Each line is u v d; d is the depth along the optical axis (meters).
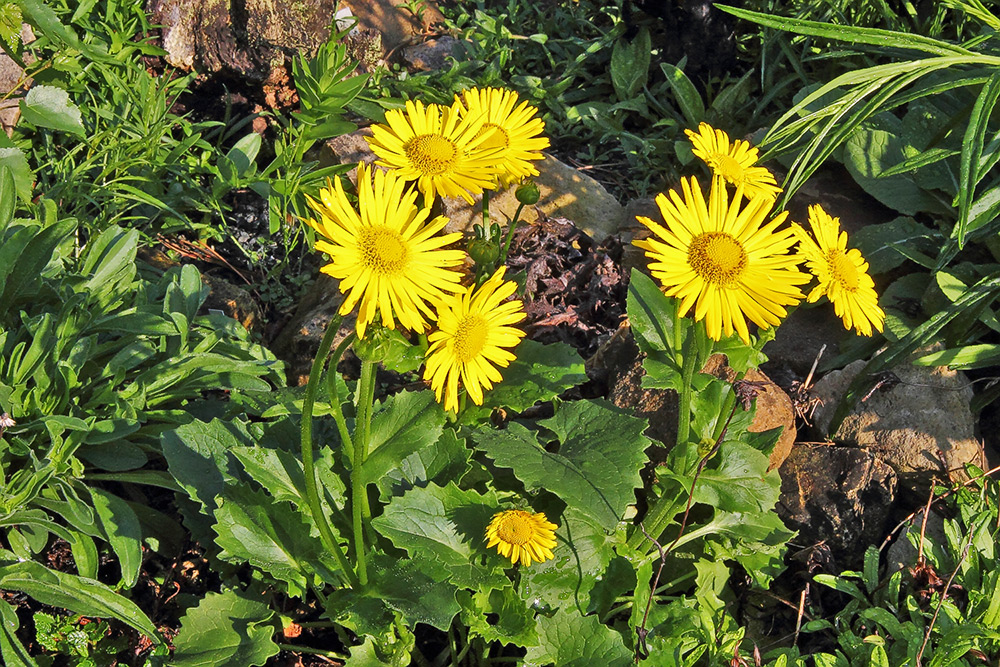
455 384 0.67
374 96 1.10
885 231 0.89
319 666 0.75
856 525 0.79
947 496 0.79
